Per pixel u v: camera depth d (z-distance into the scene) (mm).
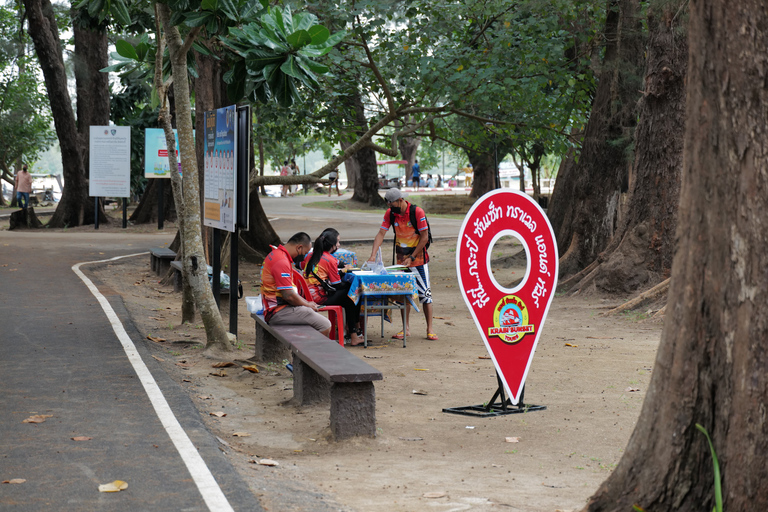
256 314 8180
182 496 3855
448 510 3867
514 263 17828
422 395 6887
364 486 4324
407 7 13711
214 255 9922
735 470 2906
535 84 13711
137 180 32094
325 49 6980
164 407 5652
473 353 8883
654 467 3176
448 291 14789
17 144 42156
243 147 8516
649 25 12906
